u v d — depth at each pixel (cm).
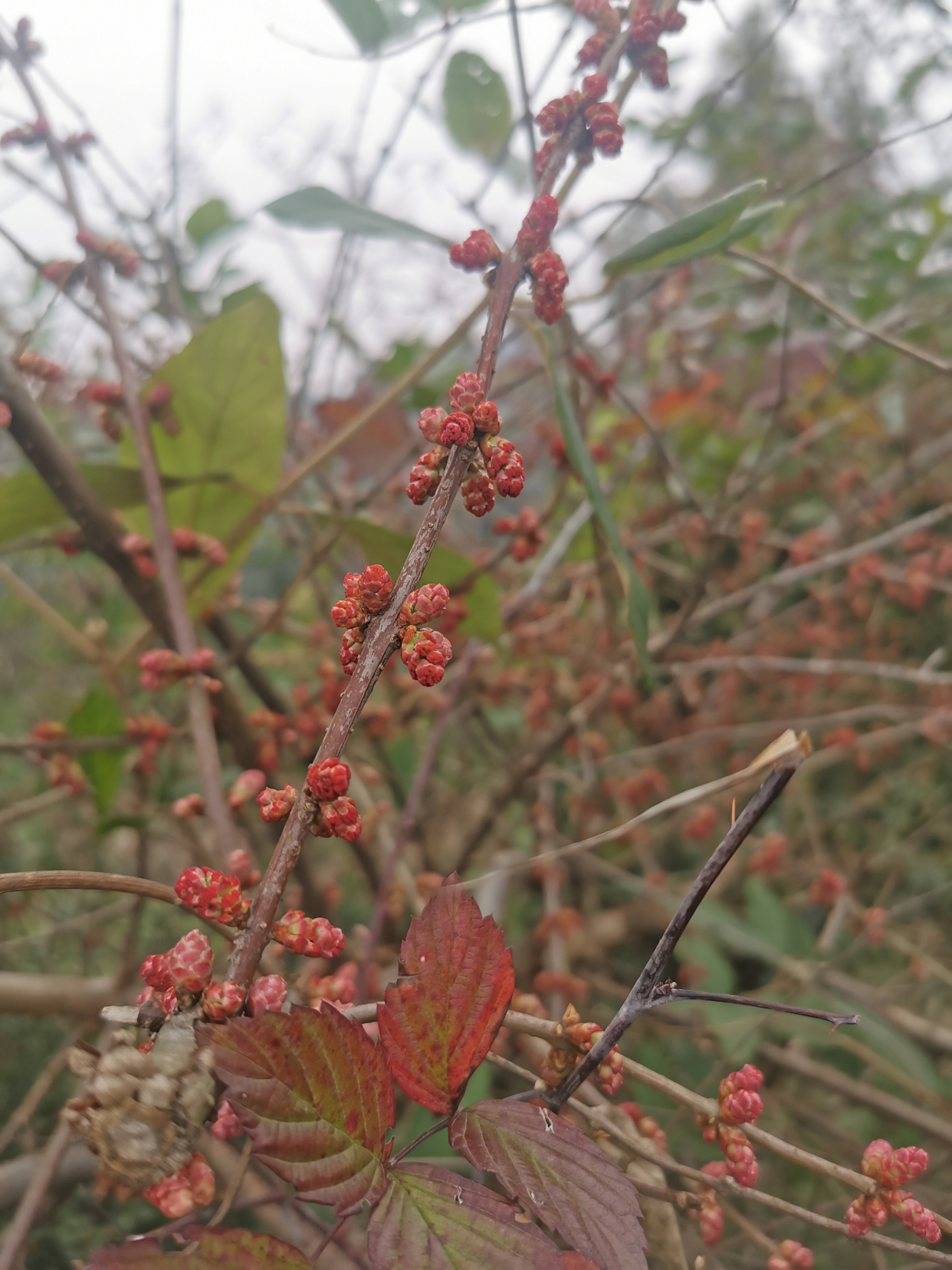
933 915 71
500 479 21
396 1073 19
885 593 80
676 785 76
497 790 73
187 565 49
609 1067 21
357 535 47
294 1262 16
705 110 36
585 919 68
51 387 57
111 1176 16
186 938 18
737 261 56
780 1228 44
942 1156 54
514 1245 16
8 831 67
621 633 71
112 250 41
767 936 57
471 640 53
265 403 43
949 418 88
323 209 35
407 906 53
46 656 81
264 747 50
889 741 70
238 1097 16
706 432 89
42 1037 55
